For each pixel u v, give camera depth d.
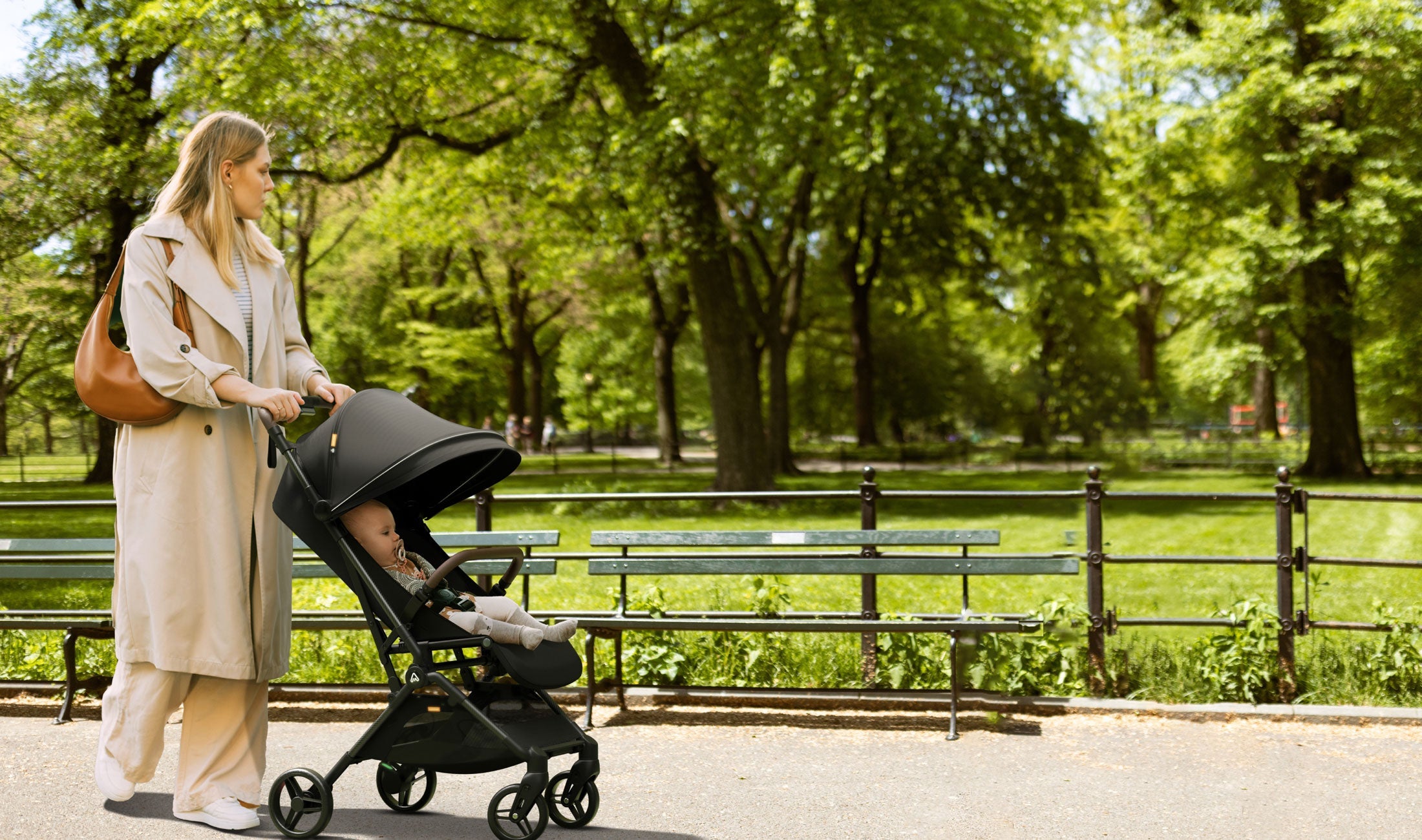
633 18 19.22
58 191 21.12
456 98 19.47
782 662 6.34
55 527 16.80
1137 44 25.20
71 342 30.25
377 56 17.61
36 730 5.50
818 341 48.47
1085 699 5.75
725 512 18.59
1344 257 24.97
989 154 27.55
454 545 6.00
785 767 4.86
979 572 5.85
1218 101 23.72
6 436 46.06
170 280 3.95
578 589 9.59
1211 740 5.25
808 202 25.20
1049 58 27.73
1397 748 5.10
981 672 5.83
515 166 19.78
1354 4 22.02
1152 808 4.30
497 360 35.41
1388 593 9.73
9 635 7.05
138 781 4.09
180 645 3.91
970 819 4.18
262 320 4.16
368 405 3.92
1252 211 25.00
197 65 17.16
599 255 25.80
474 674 4.04
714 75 17.33
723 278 19.95
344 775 4.77
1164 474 29.28
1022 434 41.94
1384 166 22.97
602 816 4.21
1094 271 32.03
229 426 4.02
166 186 4.12
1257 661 5.89
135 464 3.98
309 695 5.97
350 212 34.25
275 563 4.11
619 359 49.41
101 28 17.95
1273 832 4.04
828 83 17.62
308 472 3.84
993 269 32.66
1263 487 23.98
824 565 5.93
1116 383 38.41
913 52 17.81
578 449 54.47
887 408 48.19
